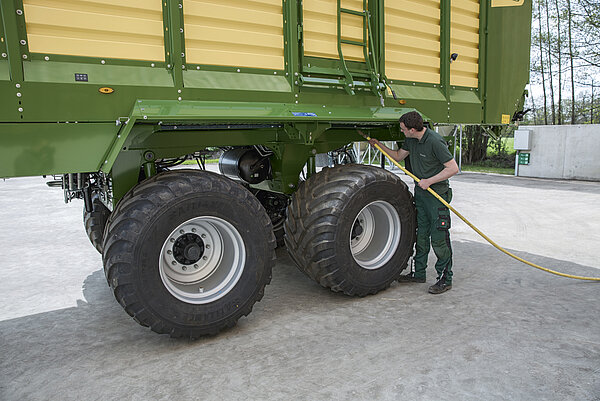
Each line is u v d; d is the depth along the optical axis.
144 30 2.61
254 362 2.59
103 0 2.47
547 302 3.45
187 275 2.93
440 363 2.54
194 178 2.76
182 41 2.72
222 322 2.89
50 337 2.98
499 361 2.55
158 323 2.67
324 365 2.54
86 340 2.94
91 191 3.61
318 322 3.14
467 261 4.60
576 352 2.65
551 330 2.95
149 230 2.56
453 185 10.87
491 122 4.66
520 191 9.73
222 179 2.87
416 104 3.90
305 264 3.37
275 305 3.47
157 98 2.64
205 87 2.79
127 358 2.68
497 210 7.48
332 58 3.41
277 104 3.09
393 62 3.75
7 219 7.18
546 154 12.48
